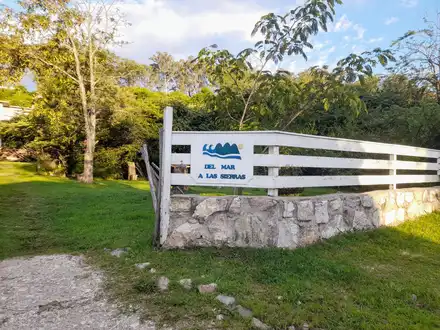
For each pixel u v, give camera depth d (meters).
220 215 4.17
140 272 3.43
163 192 4.20
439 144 8.62
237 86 6.29
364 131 9.25
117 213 6.30
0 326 2.44
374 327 2.43
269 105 6.30
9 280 3.30
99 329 2.41
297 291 2.97
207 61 5.98
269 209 4.13
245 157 4.23
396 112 9.09
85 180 12.09
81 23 12.38
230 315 2.61
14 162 16.83
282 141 4.27
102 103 13.27
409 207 6.43
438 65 10.44
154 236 4.30
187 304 2.77
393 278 3.41
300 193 6.76
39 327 2.43
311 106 6.28
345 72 5.60
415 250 4.40
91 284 3.19
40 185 10.10
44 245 4.49
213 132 4.26
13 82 12.32
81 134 13.81
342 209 4.90
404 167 6.62
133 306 2.75
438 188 7.50
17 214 6.26
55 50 12.50
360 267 3.70
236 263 3.65
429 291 3.05
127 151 14.89
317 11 5.34
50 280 3.30
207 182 4.28
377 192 5.72
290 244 4.14
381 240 4.75
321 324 2.49
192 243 4.16
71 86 13.23
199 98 14.27
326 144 4.97
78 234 4.90
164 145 4.25
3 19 11.22
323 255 3.98
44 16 11.50
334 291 3.05
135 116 14.70
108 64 14.12
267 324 2.49
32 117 13.48
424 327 2.45
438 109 8.14
